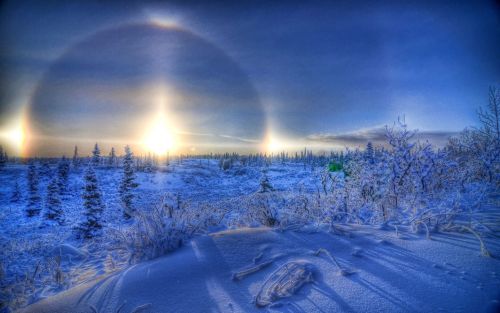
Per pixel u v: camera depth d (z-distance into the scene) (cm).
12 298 477
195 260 375
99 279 377
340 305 255
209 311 268
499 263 304
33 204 3875
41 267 667
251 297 285
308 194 629
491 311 231
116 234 548
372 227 454
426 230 404
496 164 648
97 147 8850
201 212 595
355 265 326
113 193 5181
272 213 544
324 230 445
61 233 2248
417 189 549
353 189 607
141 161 10212
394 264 320
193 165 11406
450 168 621
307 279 303
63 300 322
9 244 1570
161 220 496
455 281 276
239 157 13888
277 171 9750
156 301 294
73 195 5262
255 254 382
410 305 246
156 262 400
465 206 506
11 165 9075
